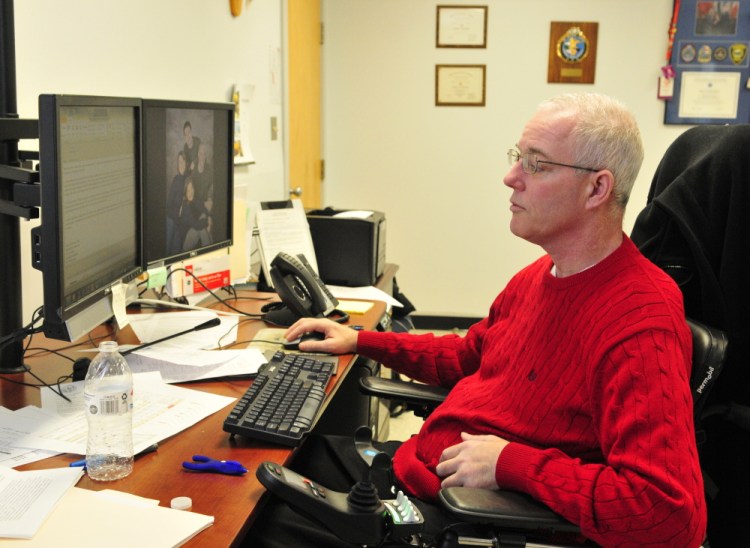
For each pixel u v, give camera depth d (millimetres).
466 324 4801
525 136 1408
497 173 4617
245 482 1119
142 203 1648
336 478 1598
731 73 4414
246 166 3094
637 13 4383
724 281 1508
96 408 1166
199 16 2607
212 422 1332
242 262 2369
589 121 1352
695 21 4375
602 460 1305
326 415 2279
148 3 2240
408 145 4633
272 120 3449
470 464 1267
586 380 1298
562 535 1247
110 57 2049
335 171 4703
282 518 1356
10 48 1452
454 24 4469
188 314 1920
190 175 1915
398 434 3260
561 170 1362
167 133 1774
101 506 1009
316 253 2730
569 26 4414
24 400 1355
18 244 1501
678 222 1519
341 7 4504
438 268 4766
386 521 1120
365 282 2725
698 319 1568
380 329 2328
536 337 1418
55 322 1249
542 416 1355
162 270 1908
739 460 1555
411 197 4695
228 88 2898
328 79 4590
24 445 1172
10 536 925
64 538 929
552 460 1215
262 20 3256
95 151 1399
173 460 1180
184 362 1576
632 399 1187
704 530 1143
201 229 2012
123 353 1604
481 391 1537
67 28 1845
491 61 4492
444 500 1190
